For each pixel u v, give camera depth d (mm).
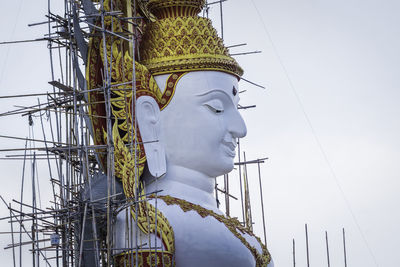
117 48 29453
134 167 28453
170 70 29922
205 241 28375
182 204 28812
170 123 29734
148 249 27609
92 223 28844
